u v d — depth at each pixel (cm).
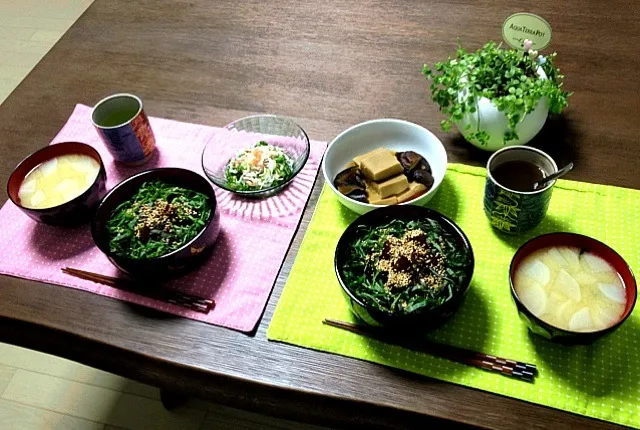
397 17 127
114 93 121
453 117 95
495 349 77
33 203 97
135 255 86
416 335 78
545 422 71
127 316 87
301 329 82
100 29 137
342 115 110
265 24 131
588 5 124
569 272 77
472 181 97
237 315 85
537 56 98
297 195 99
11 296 91
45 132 116
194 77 122
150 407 149
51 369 158
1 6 279
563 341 72
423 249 80
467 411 72
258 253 92
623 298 74
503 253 87
